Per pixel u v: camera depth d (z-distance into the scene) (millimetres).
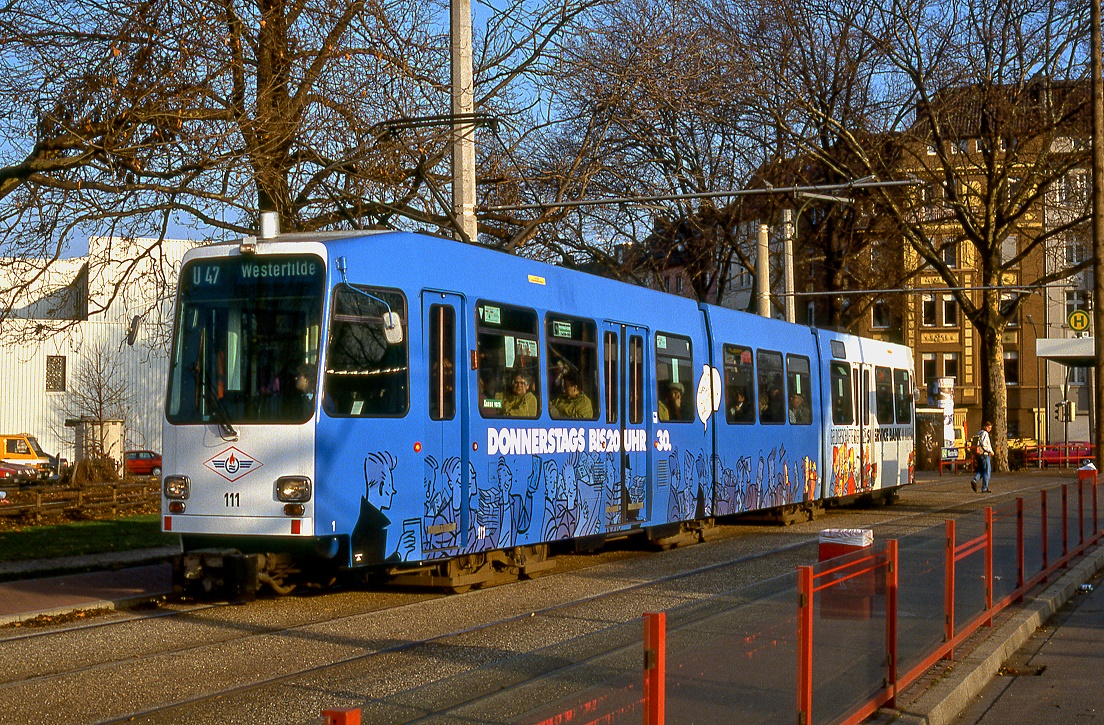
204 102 17219
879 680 7328
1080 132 39719
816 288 47688
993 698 8641
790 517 22625
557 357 14742
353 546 11453
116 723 7273
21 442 47375
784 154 38750
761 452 20844
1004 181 42281
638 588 13367
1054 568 14516
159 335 19406
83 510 23734
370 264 11922
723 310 19844
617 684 4168
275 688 8180
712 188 37406
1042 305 63500
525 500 13875
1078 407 64375
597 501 15438
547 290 14672
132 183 16625
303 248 11672
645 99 23641
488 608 11891
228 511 11477
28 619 11195
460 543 12742
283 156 18062
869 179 38469
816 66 37625
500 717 3797
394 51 19156
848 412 25500
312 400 11305
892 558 7668
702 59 25500
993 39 39188
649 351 17062
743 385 20344
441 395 12617
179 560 11469
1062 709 8273
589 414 15367
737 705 5082
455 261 13039
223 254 11992
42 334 19188
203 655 9406
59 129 16609
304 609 11898
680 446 17812
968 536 10172
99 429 36469
